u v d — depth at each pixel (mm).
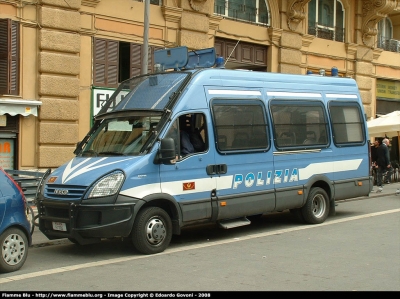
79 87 15039
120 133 9414
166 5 17016
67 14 14680
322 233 10539
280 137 10844
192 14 17688
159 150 8781
